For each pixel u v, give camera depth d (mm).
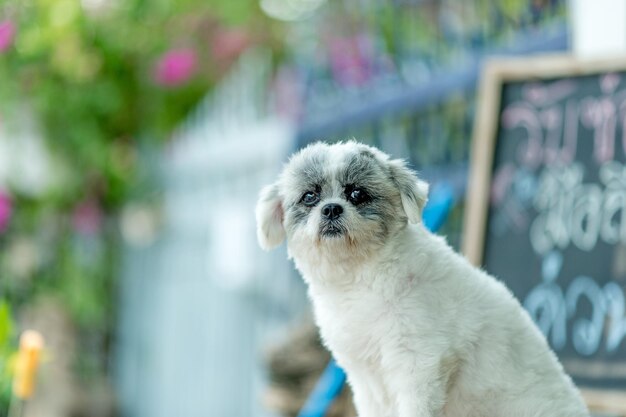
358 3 6980
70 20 9125
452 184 5812
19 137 9391
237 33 9969
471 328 3160
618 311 4082
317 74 7270
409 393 3145
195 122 9000
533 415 3143
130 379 9680
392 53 6629
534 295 4316
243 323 7715
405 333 3174
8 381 4230
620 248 4164
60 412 9078
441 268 3234
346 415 4535
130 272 9828
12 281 9266
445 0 6199
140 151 10016
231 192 7953
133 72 9969
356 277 3303
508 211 4488
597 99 4391
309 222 3367
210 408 8211
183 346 8734
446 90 5863
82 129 9617
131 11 9688
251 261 7594
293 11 9984
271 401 4781
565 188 4375
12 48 9023
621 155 4281
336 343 3355
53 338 9305
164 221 9281
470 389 3176
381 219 3312
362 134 6547
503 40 5781
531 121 4539
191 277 8641
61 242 9594
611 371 4023
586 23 5258
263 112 8086
